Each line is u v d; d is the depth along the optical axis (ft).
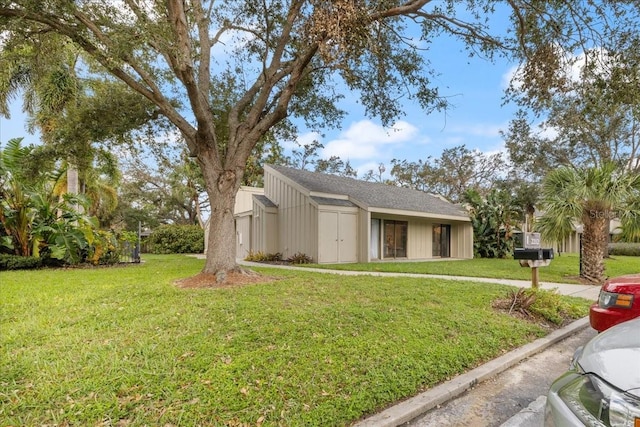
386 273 34.81
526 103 27.63
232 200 26.68
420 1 23.66
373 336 13.83
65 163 40.50
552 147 77.41
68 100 37.24
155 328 14.10
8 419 8.23
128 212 107.14
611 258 66.13
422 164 124.36
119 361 11.04
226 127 33.83
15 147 35.99
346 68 23.39
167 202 114.52
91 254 39.75
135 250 45.68
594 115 26.35
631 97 22.84
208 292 20.67
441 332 14.84
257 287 22.41
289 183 50.65
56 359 11.22
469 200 68.95
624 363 5.63
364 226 48.57
